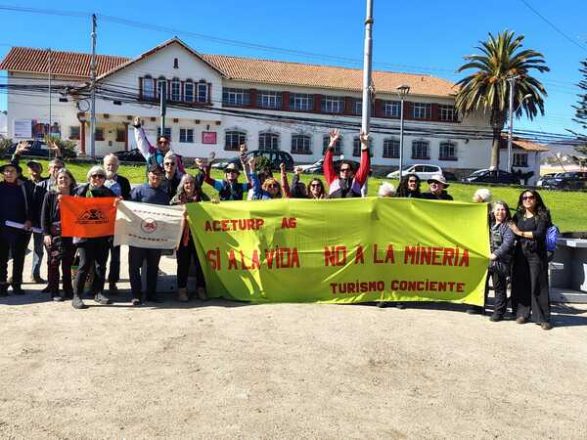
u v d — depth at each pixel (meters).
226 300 7.89
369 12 12.87
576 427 4.44
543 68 52.25
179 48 47.50
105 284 8.62
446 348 6.18
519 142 57.81
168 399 4.60
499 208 7.60
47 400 4.51
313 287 7.96
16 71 48.91
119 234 7.36
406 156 54.59
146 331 6.31
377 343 6.23
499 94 50.62
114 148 48.12
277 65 53.75
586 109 42.69
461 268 7.88
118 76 46.22
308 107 51.84
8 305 7.28
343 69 55.88
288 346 6.00
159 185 7.90
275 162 37.53
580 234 10.49
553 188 39.84
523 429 4.37
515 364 5.79
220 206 7.90
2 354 5.47
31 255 11.32
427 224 7.93
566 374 5.57
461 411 4.64
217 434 4.06
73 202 7.17
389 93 53.38
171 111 47.19
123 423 4.17
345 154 52.62
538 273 7.24
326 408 4.56
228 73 49.91
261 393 4.78
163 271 9.88
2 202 7.66
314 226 7.93
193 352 5.70
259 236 7.91
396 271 7.96
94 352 5.60
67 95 46.00
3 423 4.11
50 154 32.22
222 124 49.00
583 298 8.95
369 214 7.94
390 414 4.52
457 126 56.12
